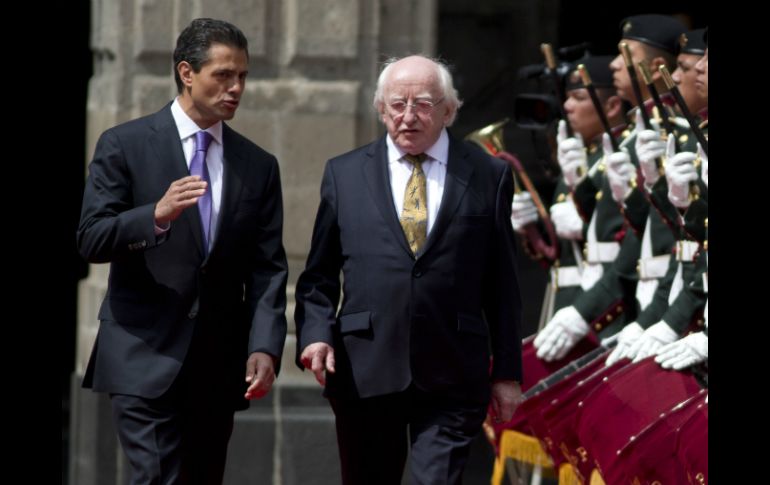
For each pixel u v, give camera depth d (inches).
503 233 794.2
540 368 979.9
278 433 1056.8
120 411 756.6
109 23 1094.4
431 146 789.9
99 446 1082.1
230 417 786.8
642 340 852.0
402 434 792.9
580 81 1048.2
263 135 1077.1
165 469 751.1
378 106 794.8
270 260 783.1
